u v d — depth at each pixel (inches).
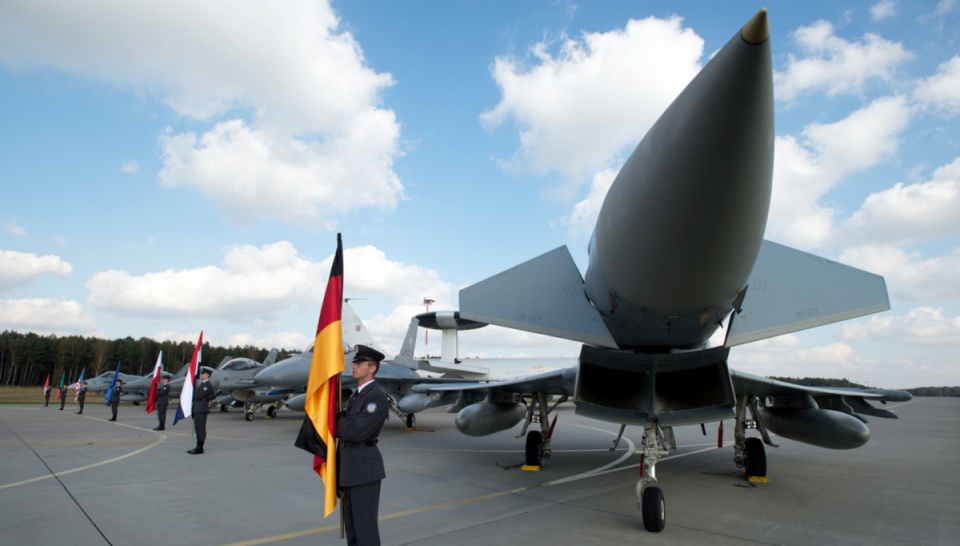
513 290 216.8
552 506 234.8
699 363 211.6
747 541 181.9
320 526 199.5
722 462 381.7
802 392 293.0
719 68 107.6
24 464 346.6
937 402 2593.5
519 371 1432.1
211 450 421.4
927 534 193.5
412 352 853.2
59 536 185.8
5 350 3179.1
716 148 117.0
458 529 196.1
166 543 178.4
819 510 230.8
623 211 149.0
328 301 153.3
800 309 182.5
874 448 495.8
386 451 432.1
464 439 531.2
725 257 143.7
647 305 171.6
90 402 1346.0
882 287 181.2
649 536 187.5
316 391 143.9
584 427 738.2
